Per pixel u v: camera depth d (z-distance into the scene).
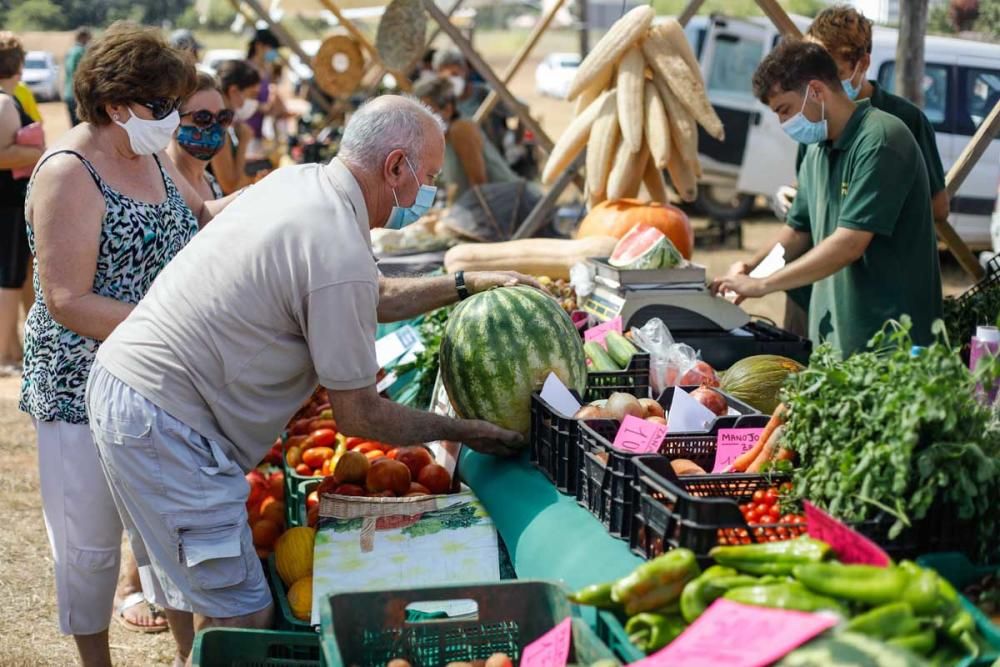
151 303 2.89
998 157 10.55
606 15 16.94
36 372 3.25
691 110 5.20
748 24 12.54
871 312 4.00
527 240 5.12
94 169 3.10
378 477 3.30
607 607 2.18
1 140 7.24
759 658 1.77
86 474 3.25
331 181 2.88
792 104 3.90
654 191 5.62
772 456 2.65
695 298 4.17
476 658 2.39
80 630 3.39
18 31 39.53
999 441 2.25
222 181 7.18
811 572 1.96
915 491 2.20
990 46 10.52
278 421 2.97
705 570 2.18
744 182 12.57
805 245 4.59
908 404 2.17
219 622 2.96
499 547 3.10
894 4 11.34
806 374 2.45
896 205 3.81
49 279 3.04
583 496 2.87
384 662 2.36
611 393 3.59
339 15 10.46
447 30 7.29
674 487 2.29
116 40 3.04
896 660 1.71
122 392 2.83
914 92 6.12
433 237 7.14
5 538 5.50
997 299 4.06
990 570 2.19
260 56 13.92
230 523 2.90
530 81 33.97
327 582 2.94
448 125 8.92
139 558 3.16
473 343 3.27
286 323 2.81
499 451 3.26
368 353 2.82
